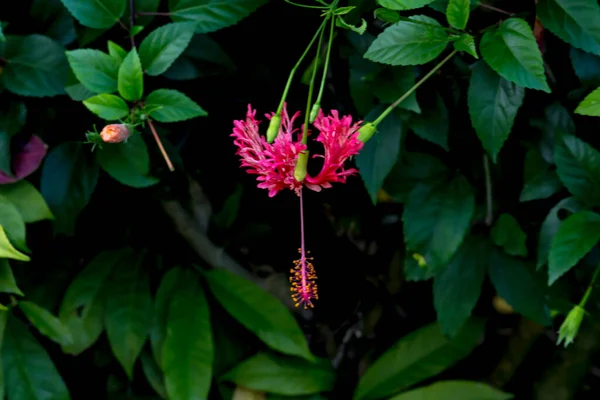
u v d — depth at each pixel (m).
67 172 1.17
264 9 1.22
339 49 1.19
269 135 1.05
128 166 1.15
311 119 1.06
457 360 1.29
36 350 1.25
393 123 1.14
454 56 1.14
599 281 1.20
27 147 1.16
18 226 1.15
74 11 1.10
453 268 1.22
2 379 1.23
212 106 1.25
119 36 1.14
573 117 1.16
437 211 1.19
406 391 1.30
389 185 1.20
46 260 1.29
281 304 1.29
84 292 1.27
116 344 1.26
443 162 1.21
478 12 1.11
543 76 1.03
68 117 1.18
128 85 1.08
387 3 1.03
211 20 1.12
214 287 1.30
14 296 1.26
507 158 1.20
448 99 1.16
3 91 1.15
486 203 1.22
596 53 1.06
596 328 1.28
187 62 1.17
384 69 1.13
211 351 1.26
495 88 1.07
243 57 1.24
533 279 1.22
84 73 1.09
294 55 1.24
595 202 1.13
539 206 1.22
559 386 1.31
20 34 1.15
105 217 1.29
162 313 1.28
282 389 1.29
